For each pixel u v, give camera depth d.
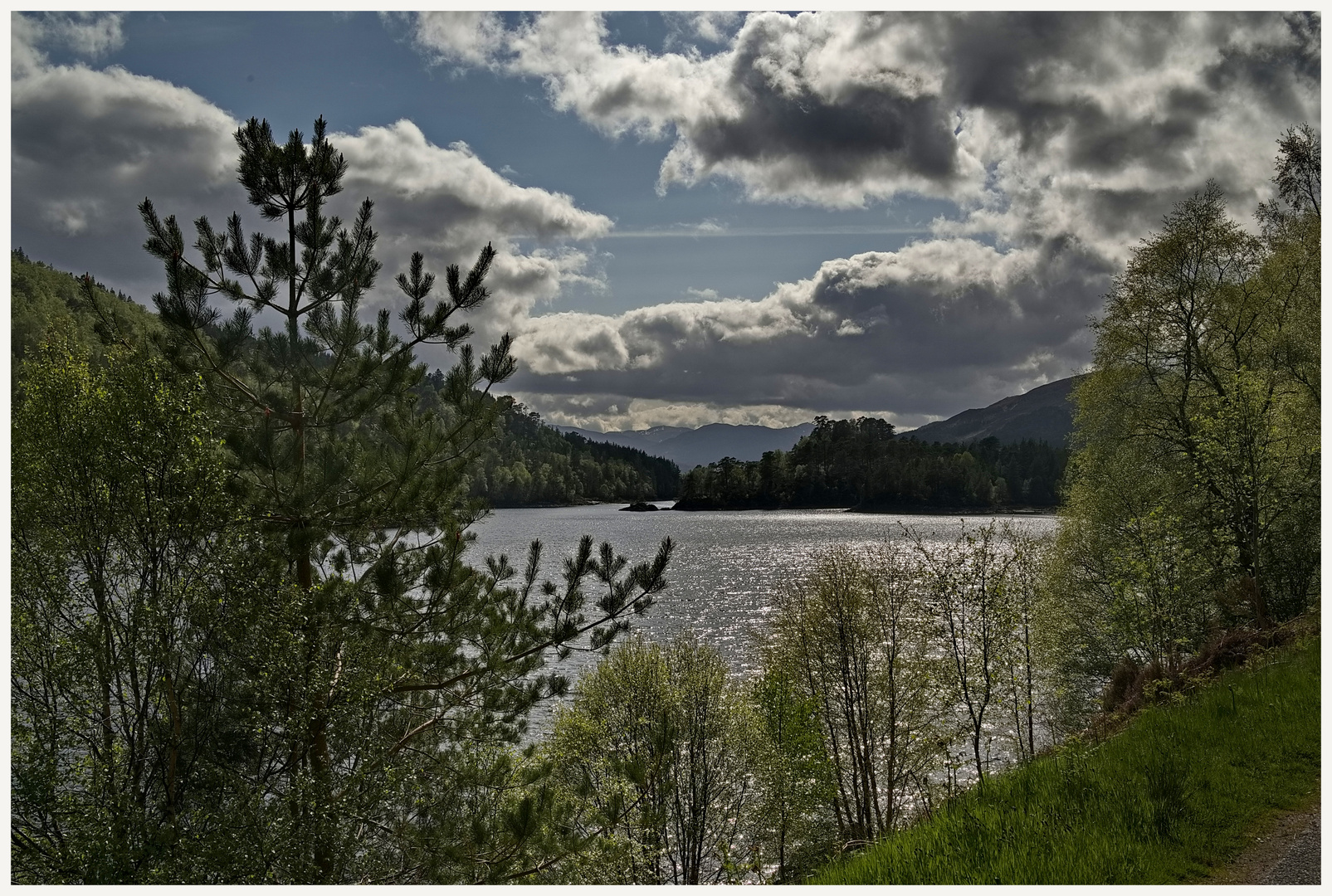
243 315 11.07
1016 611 20.00
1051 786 9.77
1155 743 10.71
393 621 11.74
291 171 11.53
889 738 25.47
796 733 24.64
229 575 10.41
